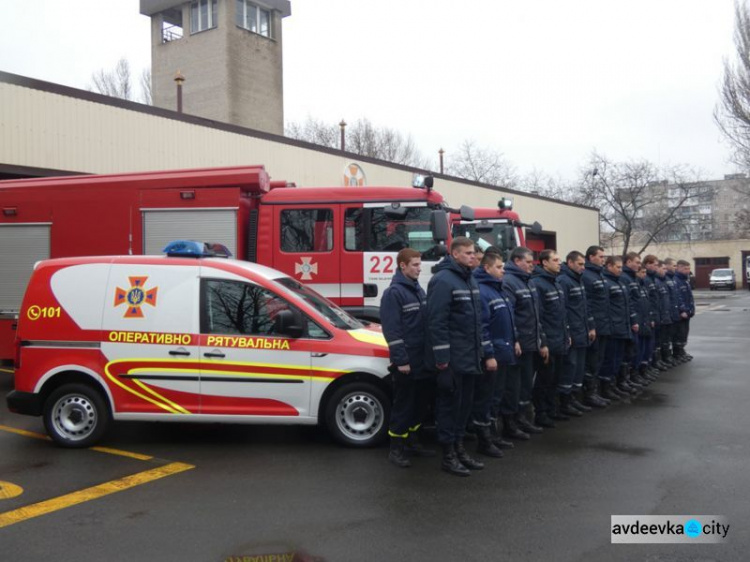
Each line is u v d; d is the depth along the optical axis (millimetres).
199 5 37719
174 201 8656
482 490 5062
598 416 7699
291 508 4711
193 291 6281
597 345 8203
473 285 5598
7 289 8906
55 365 6309
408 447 6102
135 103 14523
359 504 4785
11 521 4500
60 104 13125
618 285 8570
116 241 8727
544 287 7164
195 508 4727
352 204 8641
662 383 9930
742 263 58812
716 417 7547
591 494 4949
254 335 6195
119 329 6262
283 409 6164
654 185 41031
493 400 6355
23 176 12578
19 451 6230
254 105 38000
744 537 4152
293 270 8672
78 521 4496
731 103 29781
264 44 38781
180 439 6672
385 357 6121
